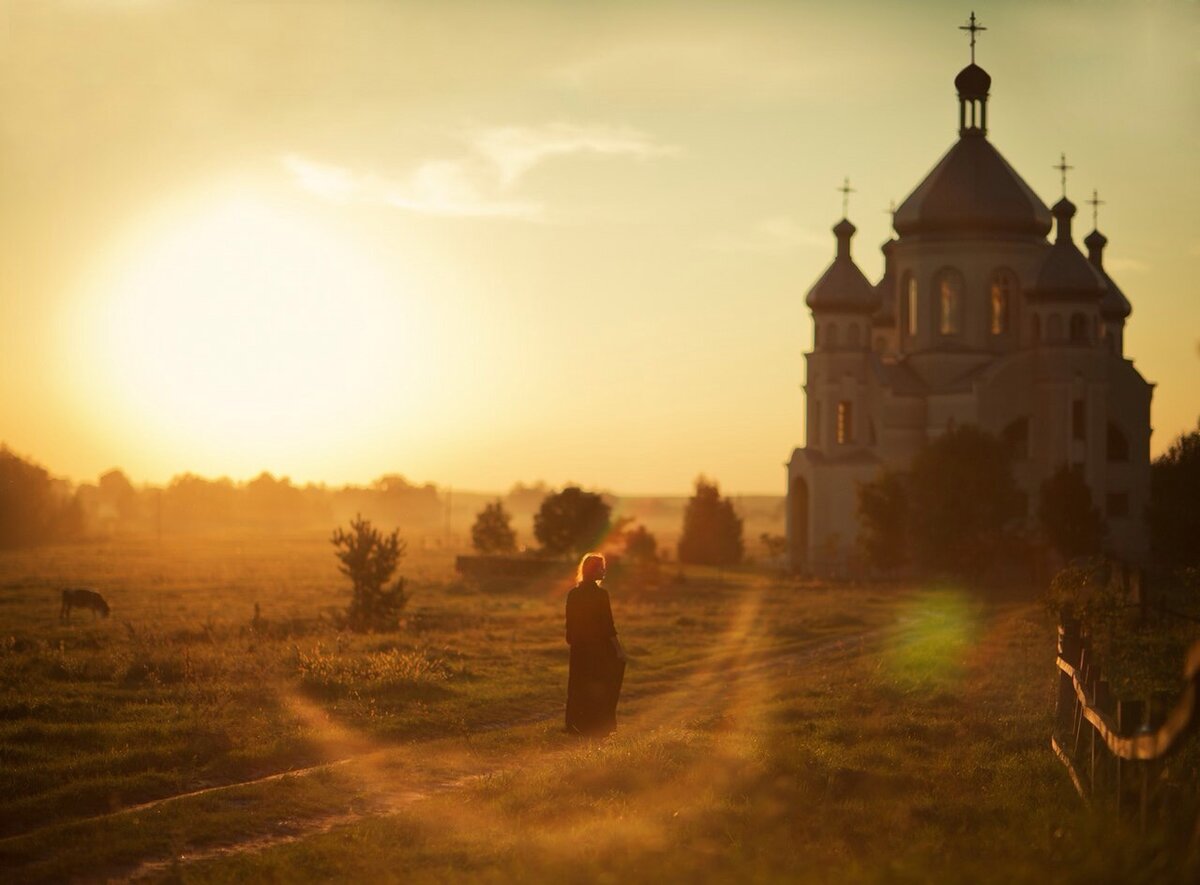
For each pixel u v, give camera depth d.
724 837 12.26
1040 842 10.77
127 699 22.89
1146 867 9.18
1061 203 91.19
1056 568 79.94
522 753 18.17
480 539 112.31
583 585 19.11
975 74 95.69
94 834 13.46
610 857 11.44
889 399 92.12
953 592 68.12
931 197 94.75
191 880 11.58
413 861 12.03
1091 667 14.57
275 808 14.70
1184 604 34.88
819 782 14.92
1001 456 77.25
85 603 48.12
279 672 24.98
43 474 135.75
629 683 27.89
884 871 9.82
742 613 52.53
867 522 79.19
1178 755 13.34
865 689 23.84
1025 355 90.56
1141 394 93.25
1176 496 68.94
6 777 16.02
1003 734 18.31
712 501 111.38
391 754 18.05
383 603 43.78
